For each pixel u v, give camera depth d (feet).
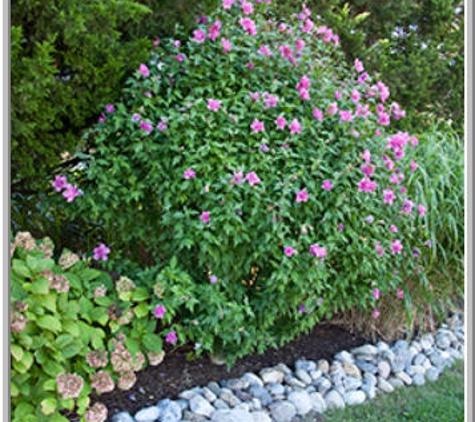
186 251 8.63
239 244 8.47
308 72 9.43
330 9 14.88
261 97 8.56
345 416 8.82
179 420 7.81
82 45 7.62
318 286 8.63
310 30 10.69
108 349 7.64
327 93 9.43
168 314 7.79
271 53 8.96
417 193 10.53
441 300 11.69
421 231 10.60
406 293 10.57
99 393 7.09
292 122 8.50
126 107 8.73
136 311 7.79
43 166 7.98
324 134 9.00
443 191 11.06
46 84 7.20
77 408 7.59
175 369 8.96
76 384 6.55
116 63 7.94
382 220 9.65
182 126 8.14
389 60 17.47
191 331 8.26
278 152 8.50
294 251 8.16
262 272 8.88
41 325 6.59
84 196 8.45
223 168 8.22
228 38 8.98
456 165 11.80
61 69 8.01
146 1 8.42
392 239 10.09
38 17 7.24
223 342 8.73
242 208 8.25
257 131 8.27
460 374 10.85
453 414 9.09
